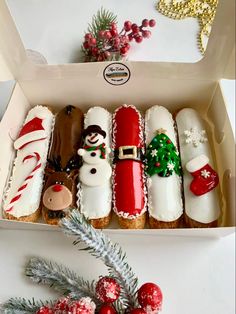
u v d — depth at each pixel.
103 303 0.22
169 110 0.33
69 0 0.40
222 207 0.27
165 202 0.26
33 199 0.27
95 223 0.26
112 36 0.34
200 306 0.24
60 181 0.26
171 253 0.26
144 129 0.30
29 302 0.23
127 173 0.27
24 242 0.26
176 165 0.27
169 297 0.24
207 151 0.28
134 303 0.22
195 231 0.24
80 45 0.36
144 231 0.25
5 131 0.28
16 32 0.27
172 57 0.36
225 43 0.27
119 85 0.31
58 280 0.23
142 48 0.37
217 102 0.30
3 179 0.27
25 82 0.30
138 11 0.39
